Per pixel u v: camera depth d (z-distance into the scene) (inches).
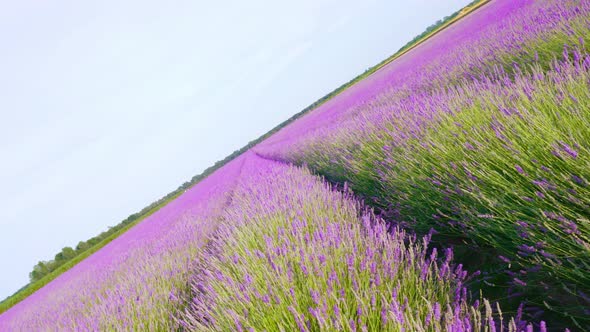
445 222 81.7
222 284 75.4
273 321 55.8
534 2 233.6
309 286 59.8
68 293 264.4
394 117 138.7
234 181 434.9
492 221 60.5
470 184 67.2
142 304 110.1
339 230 80.5
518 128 61.2
